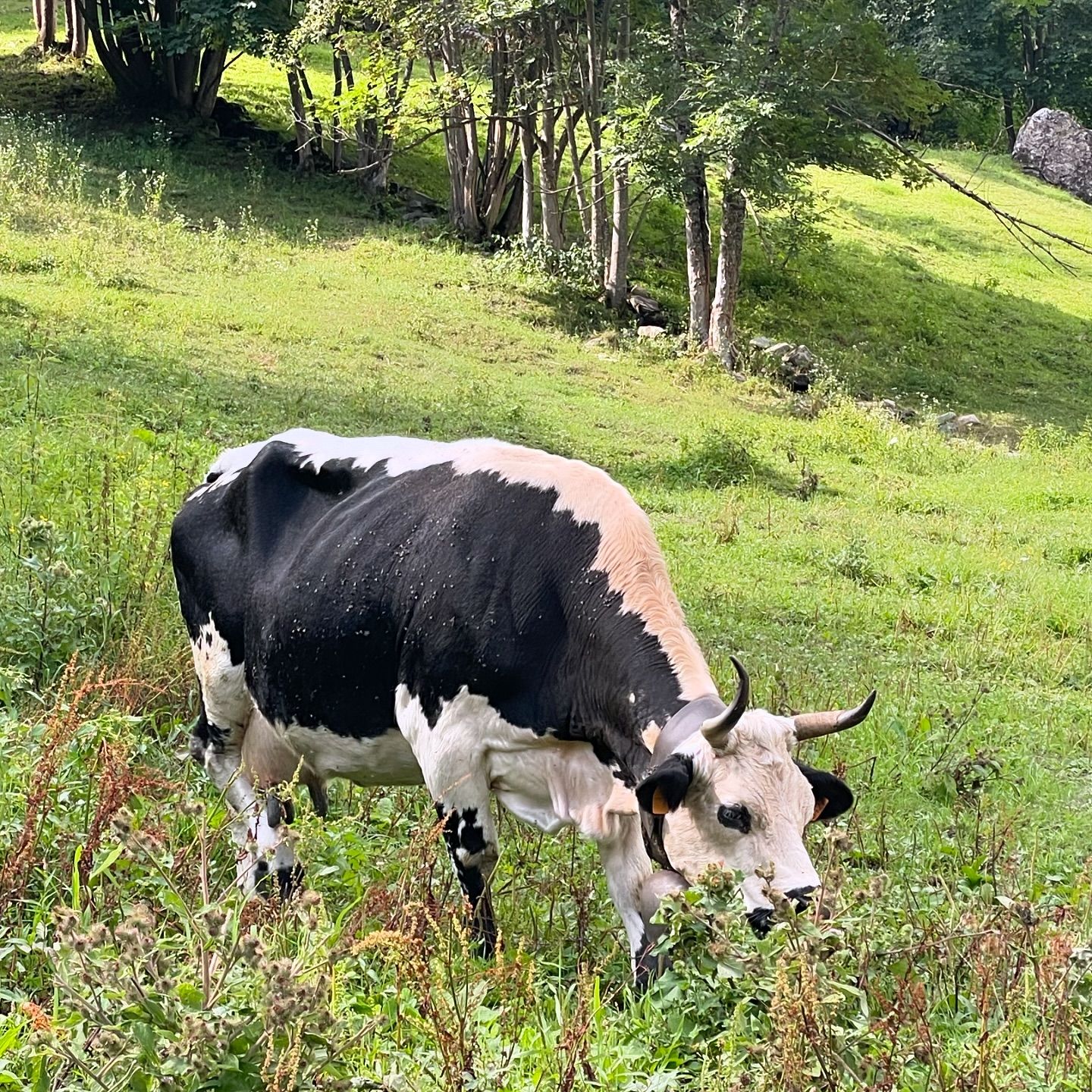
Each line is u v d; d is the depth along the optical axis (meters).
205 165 30.58
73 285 20.81
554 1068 4.00
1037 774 9.05
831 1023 4.14
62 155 27.48
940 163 47.31
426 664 5.29
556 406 20.91
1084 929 5.68
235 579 6.12
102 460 10.85
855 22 25.56
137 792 5.12
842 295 32.91
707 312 26.86
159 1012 3.52
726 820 4.64
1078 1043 4.41
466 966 4.49
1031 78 50.03
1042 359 32.66
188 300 21.53
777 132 25.80
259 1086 3.50
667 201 33.75
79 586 7.62
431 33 27.41
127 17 31.70
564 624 5.19
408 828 5.86
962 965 5.10
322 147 32.50
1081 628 13.25
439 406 18.75
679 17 25.50
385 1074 3.88
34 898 4.82
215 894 4.86
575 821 5.23
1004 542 16.84
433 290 26.02
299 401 16.73
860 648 11.78
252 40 30.20
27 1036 3.81
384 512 5.64
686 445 19.12
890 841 7.09
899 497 18.86
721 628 11.40
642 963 5.00
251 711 6.26
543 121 31.20
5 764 5.30
